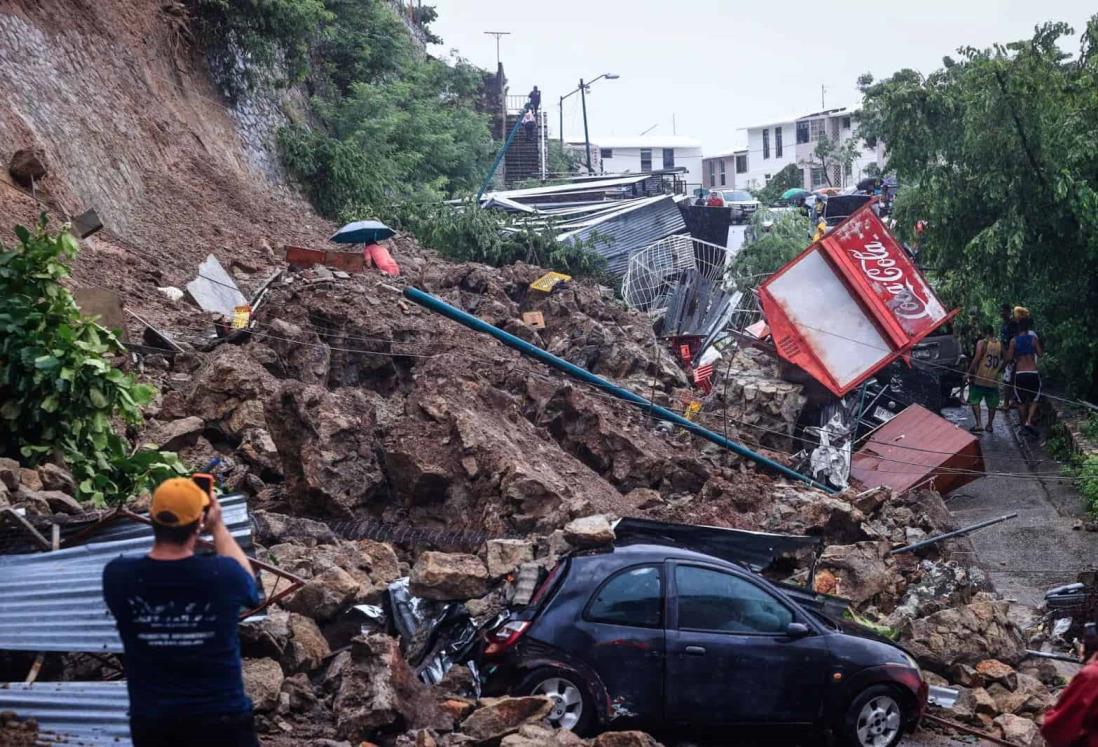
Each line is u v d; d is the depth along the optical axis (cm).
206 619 425
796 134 9594
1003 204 1962
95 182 1723
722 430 1614
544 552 888
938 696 880
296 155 2675
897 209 2231
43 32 1872
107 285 1450
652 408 1439
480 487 1066
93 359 881
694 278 2375
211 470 1024
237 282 1780
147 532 678
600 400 1540
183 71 2394
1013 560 1345
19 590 620
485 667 764
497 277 2020
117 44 2127
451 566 830
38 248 882
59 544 663
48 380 858
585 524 873
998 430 2003
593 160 10169
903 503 1373
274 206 2366
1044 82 1864
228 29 2531
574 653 748
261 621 693
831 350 1725
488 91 5612
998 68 1856
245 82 2634
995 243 1905
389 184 3012
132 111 2034
